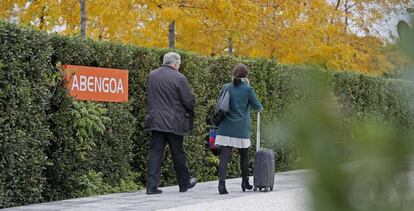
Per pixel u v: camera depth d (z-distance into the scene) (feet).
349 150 8.55
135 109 79.05
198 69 88.48
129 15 116.06
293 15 137.90
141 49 79.25
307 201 8.43
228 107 72.18
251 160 98.37
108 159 73.41
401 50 8.97
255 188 74.18
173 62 72.38
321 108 8.61
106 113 73.15
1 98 59.93
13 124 60.85
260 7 133.69
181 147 72.95
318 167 8.42
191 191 74.54
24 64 62.08
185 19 117.91
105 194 71.56
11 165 60.59
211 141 79.10
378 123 8.77
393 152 8.34
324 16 144.05
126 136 75.82
